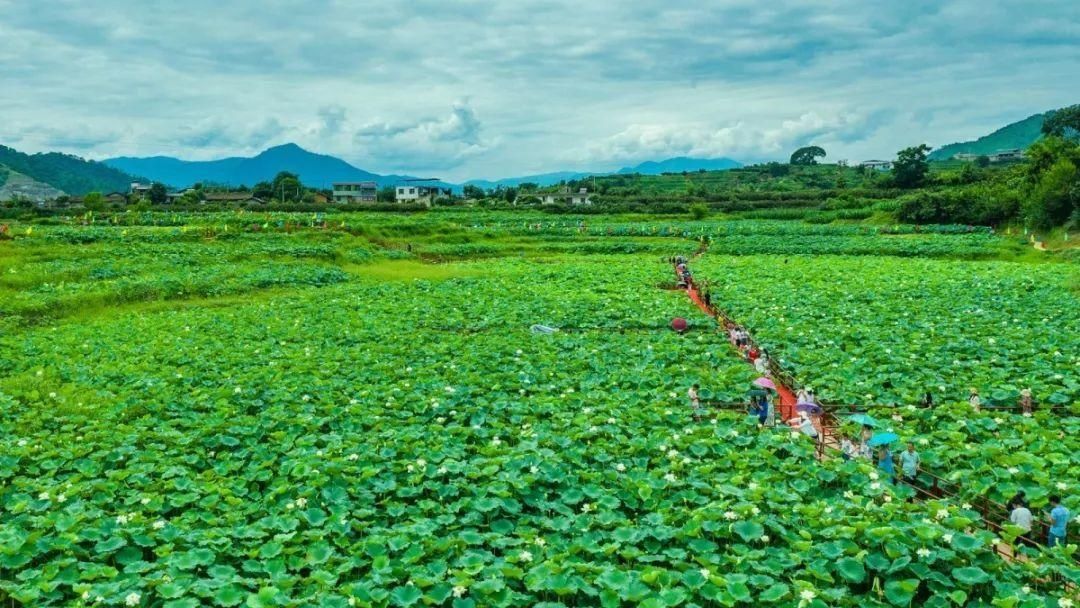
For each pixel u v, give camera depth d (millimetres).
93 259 49969
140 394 23234
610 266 62312
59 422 20547
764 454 17359
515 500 14906
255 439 19016
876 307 39781
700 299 46562
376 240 72562
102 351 29562
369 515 14625
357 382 24719
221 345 30922
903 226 88250
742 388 24125
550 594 11898
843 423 20906
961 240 75188
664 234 90062
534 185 171375
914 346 29297
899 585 11719
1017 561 13195
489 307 41906
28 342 30578
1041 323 34000
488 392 23797
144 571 12398
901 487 15758
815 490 15992
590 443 18625
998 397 22688
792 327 33625
